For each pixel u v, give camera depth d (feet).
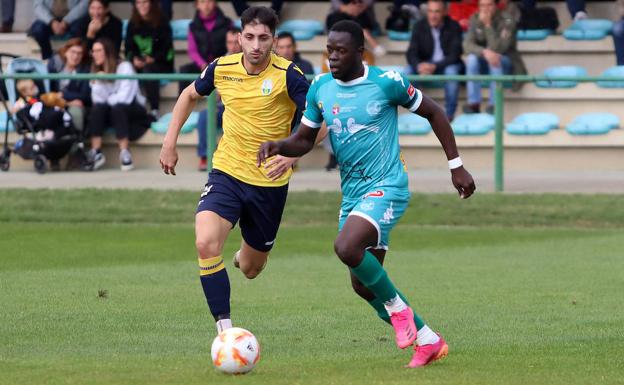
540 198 117.29
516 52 140.15
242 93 60.23
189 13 162.81
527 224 111.96
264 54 59.31
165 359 55.06
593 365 53.16
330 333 63.05
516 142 136.87
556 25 154.61
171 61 142.51
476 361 54.08
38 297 74.43
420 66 138.31
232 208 59.67
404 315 51.52
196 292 77.10
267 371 51.42
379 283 51.08
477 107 137.18
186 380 49.19
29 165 135.13
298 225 111.45
